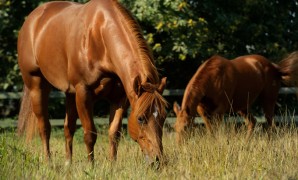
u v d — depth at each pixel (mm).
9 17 17547
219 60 13109
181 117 11484
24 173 6641
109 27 7812
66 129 9180
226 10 17750
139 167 6918
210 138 8547
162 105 6789
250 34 18234
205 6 17031
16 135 10086
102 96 8273
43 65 9242
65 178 6684
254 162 7340
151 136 6707
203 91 12320
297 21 18750
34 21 9695
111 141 8086
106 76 8039
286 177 6422
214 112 12867
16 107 19047
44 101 9805
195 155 7641
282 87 18484
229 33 18141
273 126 9922
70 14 8742
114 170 6867
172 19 15914
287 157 7527
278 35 18344
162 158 6691
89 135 8289
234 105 13898
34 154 7934
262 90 14906
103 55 7949
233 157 7500
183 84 18922
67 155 9086
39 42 9320
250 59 14531
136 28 7578
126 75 7426
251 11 18266
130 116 7094
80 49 8141
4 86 17844
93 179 6602
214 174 7039
